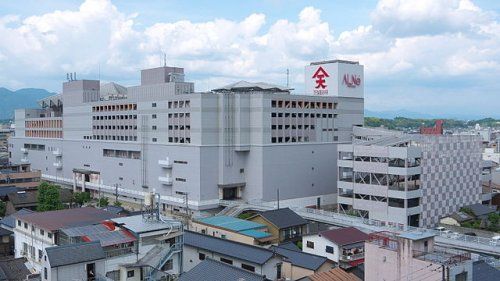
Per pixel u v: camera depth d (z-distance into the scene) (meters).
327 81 107.69
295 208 85.00
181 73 107.38
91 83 127.94
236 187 97.19
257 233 64.50
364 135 106.06
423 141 80.50
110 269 41.22
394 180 80.88
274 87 103.25
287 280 47.00
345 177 87.81
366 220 74.12
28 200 93.12
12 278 46.22
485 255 57.38
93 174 121.50
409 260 32.56
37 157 147.25
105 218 52.44
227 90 105.06
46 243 48.62
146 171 105.00
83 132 126.06
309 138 101.00
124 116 111.50
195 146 92.44
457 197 85.75
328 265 49.59
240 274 38.97
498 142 156.75
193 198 93.38
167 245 44.28
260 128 93.44
